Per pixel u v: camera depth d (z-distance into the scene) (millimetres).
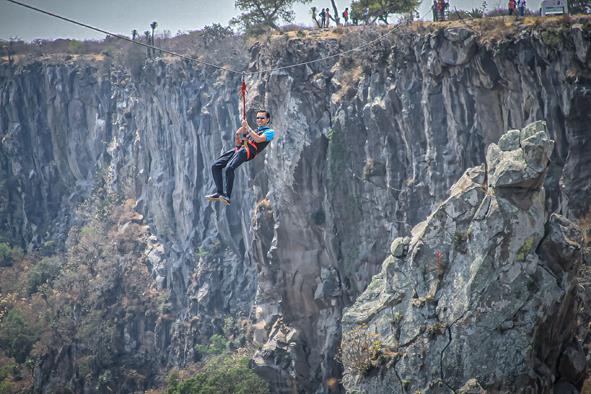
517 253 156500
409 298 167875
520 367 153500
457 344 158000
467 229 163250
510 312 155625
